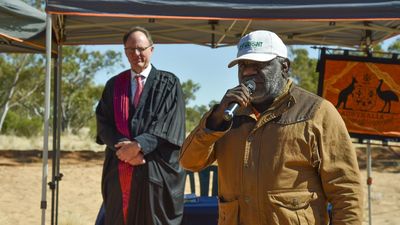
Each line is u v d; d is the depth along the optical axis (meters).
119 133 4.39
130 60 4.49
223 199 2.76
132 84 4.52
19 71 28.70
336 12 5.07
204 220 5.29
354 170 2.58
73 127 35.31
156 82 4.51
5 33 5.76
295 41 7.57
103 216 5.02
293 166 2.59
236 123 2.71
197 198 5.64
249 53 2.60
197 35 7.48
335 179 2.58
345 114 6.75
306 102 2.65
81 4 4.99
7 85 28.75
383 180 14.29
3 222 9.18
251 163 2.63
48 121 5.12
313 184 2.61
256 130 2.65
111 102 4.51
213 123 2.59
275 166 2.58
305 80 29.22
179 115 4.48
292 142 2.58
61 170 15.48
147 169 4.34
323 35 7.47
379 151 19.84
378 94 6.73
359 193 2.58
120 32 7.21
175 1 5.07
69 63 31.31
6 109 28.59
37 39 5.98
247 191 2.63
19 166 15.51
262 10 5.07
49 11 4.98
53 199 6.13
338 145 2.59
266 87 2.61
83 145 23.12
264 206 2.59
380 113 6.74
